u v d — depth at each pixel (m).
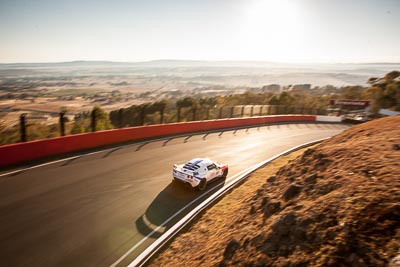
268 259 4.46
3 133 16.08
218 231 7.37
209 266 5.41
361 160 6.66
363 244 3.85
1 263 6.59
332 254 3.90
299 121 40.19
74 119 20.94
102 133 17.50
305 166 8.30
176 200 10.81
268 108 44.38
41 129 18.42
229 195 10.80
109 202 10.13
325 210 4.85
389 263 3.42
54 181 11.48
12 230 7.88
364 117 42.56
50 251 7.13
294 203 6.04
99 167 13.69
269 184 8.70
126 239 7.89
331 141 11.65
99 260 6.92
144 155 16.48
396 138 7.93
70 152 15.44
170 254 7.03
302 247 4.33
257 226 5.98
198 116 33.22
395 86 57.75
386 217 4.14
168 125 22.95
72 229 8.20
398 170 5.46
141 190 11.47
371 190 4.94
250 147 20.56
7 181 11.04
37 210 9.08
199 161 12.59
